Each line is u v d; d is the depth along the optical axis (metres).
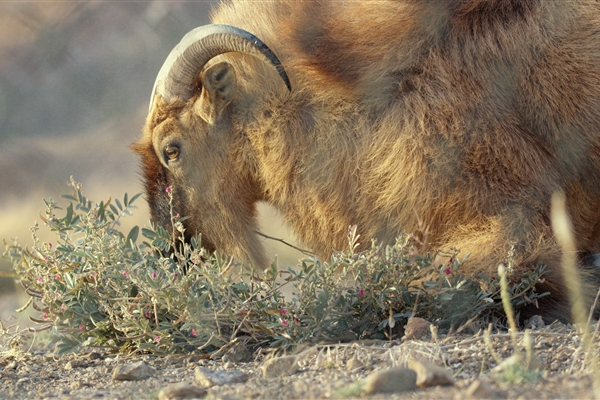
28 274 14.21
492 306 13.52
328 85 15.37
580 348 10.47
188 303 12.77
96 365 13.08
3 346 15.66
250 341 13.23
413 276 13.15
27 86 48.03
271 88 16.03
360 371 10.50
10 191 42.59
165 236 14.42
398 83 15.05
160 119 16.94
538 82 14.45
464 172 14.42
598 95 14.42
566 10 14.53
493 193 14.32
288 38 15.83
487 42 14.47
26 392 11.30
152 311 13.43
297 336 12.66
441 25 14.78
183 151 16.83
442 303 13.18
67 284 13.81
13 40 48.28
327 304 12.77
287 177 16.12
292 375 10.66
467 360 10.61
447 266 13.33
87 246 13.88
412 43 14.95
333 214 15.80
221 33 15.17
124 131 46.38
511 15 14.49
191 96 16.58
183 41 16.12
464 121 14.40
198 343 13.12
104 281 13.86
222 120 16.52
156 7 47.56
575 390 8.27
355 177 15.43
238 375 10.72
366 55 15.14
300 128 15.79
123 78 48.00
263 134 16.17
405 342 11.45
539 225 14.18
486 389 8.23
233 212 16.91
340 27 15.41
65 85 49.44
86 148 45.53
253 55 15.29
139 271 13.60
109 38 49.47
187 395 9.65
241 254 17.03
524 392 8.29
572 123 14.52
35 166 44.12
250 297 12.85
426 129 14.58
